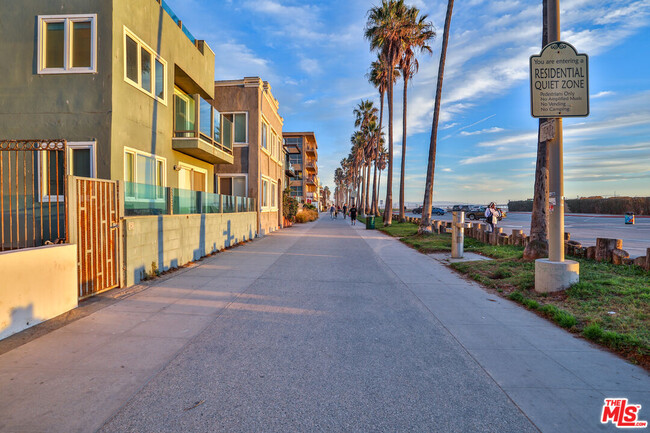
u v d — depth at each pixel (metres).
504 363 3.93
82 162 8.81
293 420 2.83
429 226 18.88
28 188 8.62
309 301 6.46
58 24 8.74
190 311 5.75
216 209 12.98
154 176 10.83
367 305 6.25
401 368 3.79
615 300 5.71
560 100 6.63
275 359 3.98
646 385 3.44
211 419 2.83
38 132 8.73
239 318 5.43
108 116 8.66
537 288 6.77
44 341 4.40
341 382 3.47
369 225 26.42
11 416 2.82
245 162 18.88
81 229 6.14
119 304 6.06
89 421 2.77
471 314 5.76
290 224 30.72
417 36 27.05
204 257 11.54
